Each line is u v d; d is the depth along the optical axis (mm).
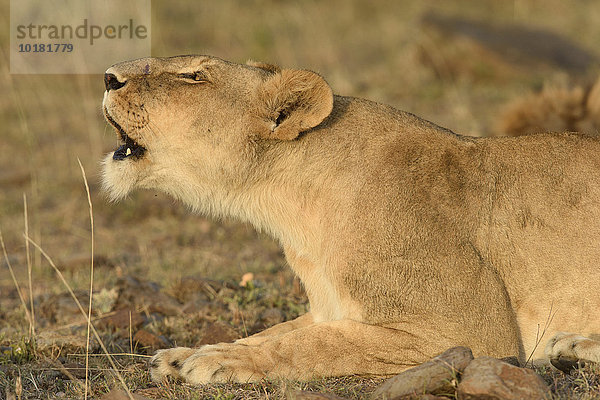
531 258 8461
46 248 15352
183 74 9047
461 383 7012
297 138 8938
